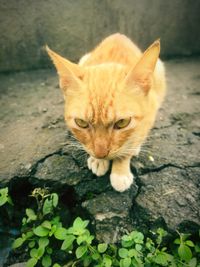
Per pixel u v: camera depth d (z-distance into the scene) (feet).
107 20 1.27
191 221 0.77
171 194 0.83
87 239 0.74
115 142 0.73
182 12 1.30
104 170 0.85
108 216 0.79
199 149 0.94
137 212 0.80
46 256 0.79
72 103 0.73
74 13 1.23
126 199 0.82
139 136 0.77
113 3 1.24
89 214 0.81
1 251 0.86
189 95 1.14
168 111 1.07
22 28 1.22
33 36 1.24
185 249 0.73
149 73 0.70
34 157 0.93
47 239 0.78
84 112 0.71
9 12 1.18
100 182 0.85
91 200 0.82
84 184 0.85
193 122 1.03
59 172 0.88
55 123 1.04
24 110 1.10
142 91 0.72
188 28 1.34
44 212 0.80
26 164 0.91
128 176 0.83
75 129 0.74
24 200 0.92
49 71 1.29
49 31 1.24
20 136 1.00
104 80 0.72
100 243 0.76
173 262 0.74
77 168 0.89
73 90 0.72
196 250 0.77
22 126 1.04
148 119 0.78
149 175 0.87
